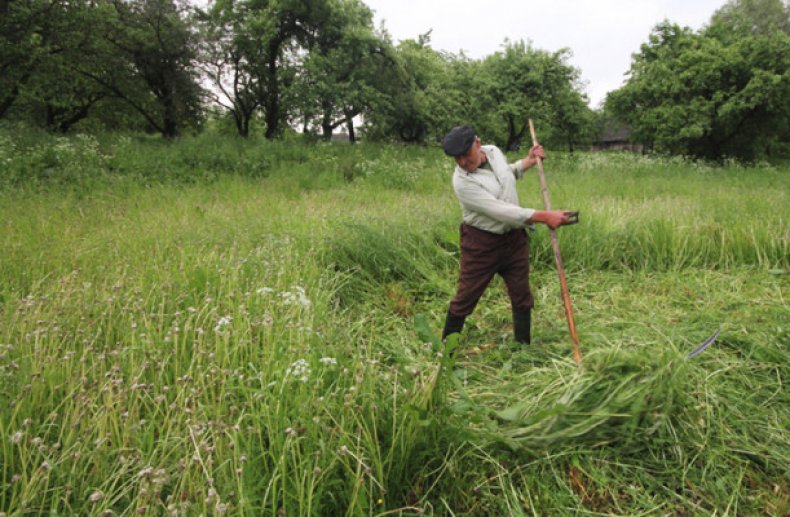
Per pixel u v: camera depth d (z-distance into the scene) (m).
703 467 2.20
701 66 19.94
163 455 1.82
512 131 25.44
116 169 10.33
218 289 3.56
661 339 3.19
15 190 7.71
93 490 1.75
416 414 2.02
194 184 10.13
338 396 2.18
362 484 1.79
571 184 10.75
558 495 2.08
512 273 3.25
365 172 12.41
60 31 14.64
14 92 14.95
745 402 2.56
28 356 2.28
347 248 5.00
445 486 2.09
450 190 10.87
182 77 17.83
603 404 2.26
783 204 6.56
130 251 4.45
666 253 5.15
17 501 1.66
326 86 16.89
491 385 2.89
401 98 19.11
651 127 21.98
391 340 3.44
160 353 2.50
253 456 1.90
